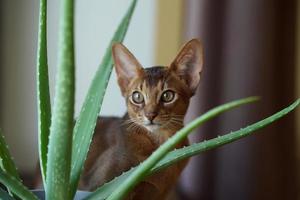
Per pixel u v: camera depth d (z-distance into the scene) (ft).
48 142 1.76
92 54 4.09
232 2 3.62
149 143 2.55
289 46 3.81
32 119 4.15
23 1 4.02
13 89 4.09
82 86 4.08
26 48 4.07
